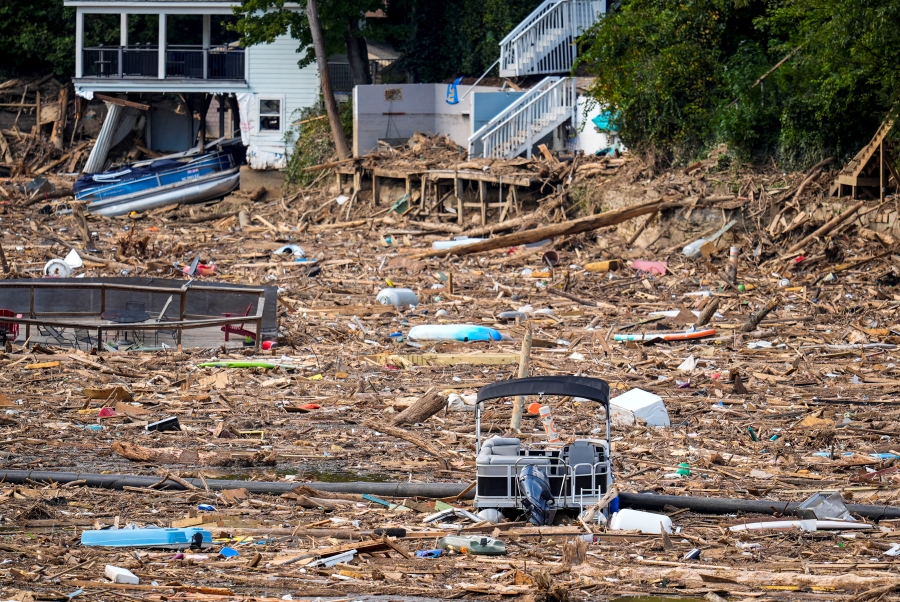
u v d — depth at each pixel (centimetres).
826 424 5934
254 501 4519
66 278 9106
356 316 9744
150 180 18112
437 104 18025
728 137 13200
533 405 6347
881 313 9531
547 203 14600
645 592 3297
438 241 14125
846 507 4300
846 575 3450
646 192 13325
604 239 13350
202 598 3156
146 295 8844
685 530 4097
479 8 19712
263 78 19088
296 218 16950
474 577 3434
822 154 12588
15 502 4394
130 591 3222
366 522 4178
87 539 3781
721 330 8950
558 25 17488
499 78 18900
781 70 12550
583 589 3319
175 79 18950
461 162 16175
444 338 8725
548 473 4222
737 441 5684
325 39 18362
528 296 10725
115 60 19188
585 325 9388
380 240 14812
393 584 3350
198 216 17512
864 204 11681
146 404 6431
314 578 3409
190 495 4566
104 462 5147
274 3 18438
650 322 9331
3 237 14475
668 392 6831
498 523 4056
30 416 6050
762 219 12338
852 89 11938
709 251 11944
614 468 5047
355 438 5734
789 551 3816
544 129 16400
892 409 6381
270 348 8300
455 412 6331
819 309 9762
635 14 14850
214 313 8788
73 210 14762
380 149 17562
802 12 12344
